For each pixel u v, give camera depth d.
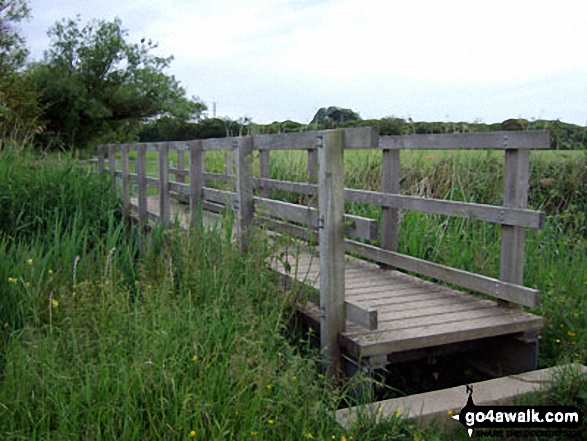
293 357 3.70
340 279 4.13
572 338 4.99
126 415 3.05
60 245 5.99
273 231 5.60
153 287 4.80
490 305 4.82
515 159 4.54
